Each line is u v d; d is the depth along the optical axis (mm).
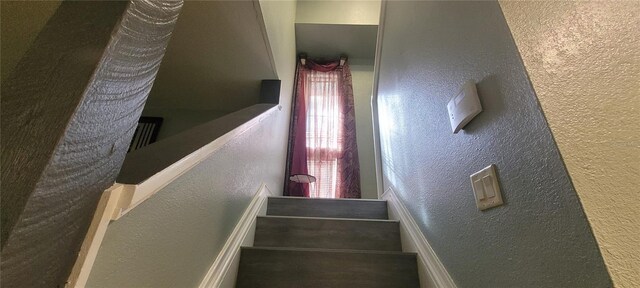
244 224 1437
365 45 4035
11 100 366
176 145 855
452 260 944
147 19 494
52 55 401
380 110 2529
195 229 882
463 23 854
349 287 1252
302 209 2041
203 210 946
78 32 421
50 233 356
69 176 374
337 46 4055
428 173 1180
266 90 2303
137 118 515
